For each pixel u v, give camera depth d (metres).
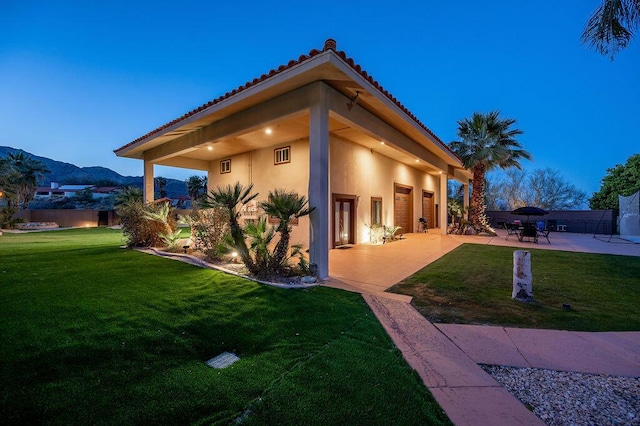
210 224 7.10
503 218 22.55
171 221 9.52
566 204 28.62
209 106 7.10
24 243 10.62
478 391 2.30
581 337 3.29
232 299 4.20
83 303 3.89
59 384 2.19
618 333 3.39
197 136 8.67
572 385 2.43
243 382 2.32
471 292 4.97
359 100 6.54
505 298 4.66
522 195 29.77
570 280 5.85
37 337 2.87
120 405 2.00
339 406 2.06
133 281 5.04
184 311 3.72
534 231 12.26
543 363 2.76
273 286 4.82
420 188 17.55
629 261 7.85
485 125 15.10
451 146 16.55
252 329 3.32
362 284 5.34
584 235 16.58
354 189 11.14
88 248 9.01
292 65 5.18
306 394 2.18
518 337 3.28
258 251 5.42
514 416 2.03
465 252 9.45
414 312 4.00
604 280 5.85
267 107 6.48
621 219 15.04
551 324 3.66
